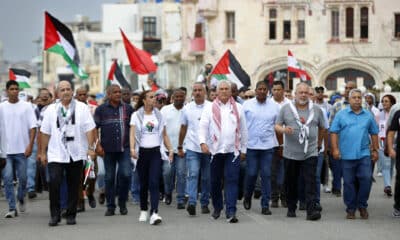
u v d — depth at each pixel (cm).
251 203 2286
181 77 8175
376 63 6631
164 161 2342
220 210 2006
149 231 1808
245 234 1753
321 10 6662
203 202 2138
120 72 3922
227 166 1931
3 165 2080
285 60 6681
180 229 1833
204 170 2120
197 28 7325
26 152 2116
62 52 3206
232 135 1922
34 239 1714
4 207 2345
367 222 1936
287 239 1688
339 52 6662
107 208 2112
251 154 2108
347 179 1992
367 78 6700
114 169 2111
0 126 2102
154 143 1938
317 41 6681
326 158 2575
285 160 2006
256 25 6738
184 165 2256
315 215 1967
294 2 6681
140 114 1939
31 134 2122
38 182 2748
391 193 2503
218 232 1783
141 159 1945
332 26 6688
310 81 6706
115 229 1844
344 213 2103
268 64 6712
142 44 11594
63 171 1955
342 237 1711
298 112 1986
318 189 2198
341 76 6719
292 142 1989
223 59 3141
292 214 2031
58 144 1900
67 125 1905
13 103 2119
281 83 2297
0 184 2731
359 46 6644
